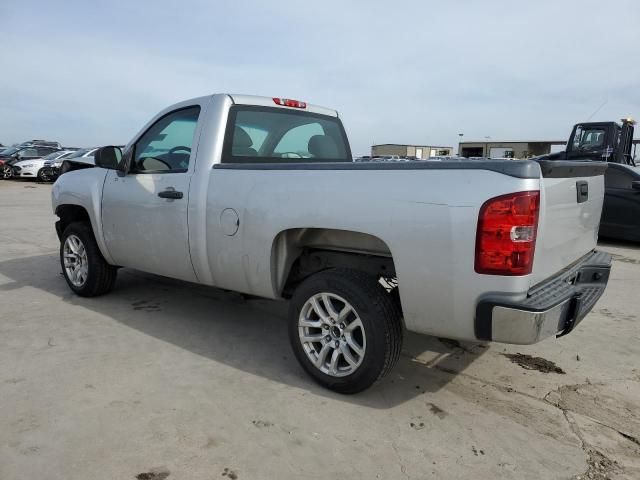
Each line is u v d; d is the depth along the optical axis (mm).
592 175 3428
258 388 3229
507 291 2518
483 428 2848
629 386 3422
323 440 2674
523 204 2447
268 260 3359
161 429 2711
